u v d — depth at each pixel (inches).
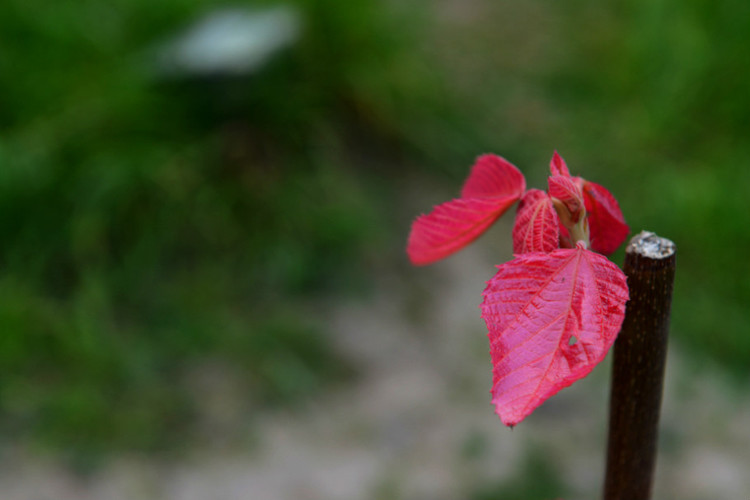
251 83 55.2
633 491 17.0
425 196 58.9
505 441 43.4
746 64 58.7
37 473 41.7
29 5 59.1
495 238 57.2
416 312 51.4
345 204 54.9
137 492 40.9
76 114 54.2
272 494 41.0
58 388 45.4
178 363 47.5
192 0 61.0
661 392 16.5
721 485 40.5
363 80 60.0
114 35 59.7
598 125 63.3
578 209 15.3
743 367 46.9
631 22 70.5
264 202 54.5
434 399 46.0
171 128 55.6
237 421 44.8
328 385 47.0
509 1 79.8
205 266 52.1
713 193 51.9
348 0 59.3
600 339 14.4
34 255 50.3
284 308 50.6
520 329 14.5
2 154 49.6
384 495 40.7
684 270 51.1
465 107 65.5
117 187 52.0
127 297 50.1
